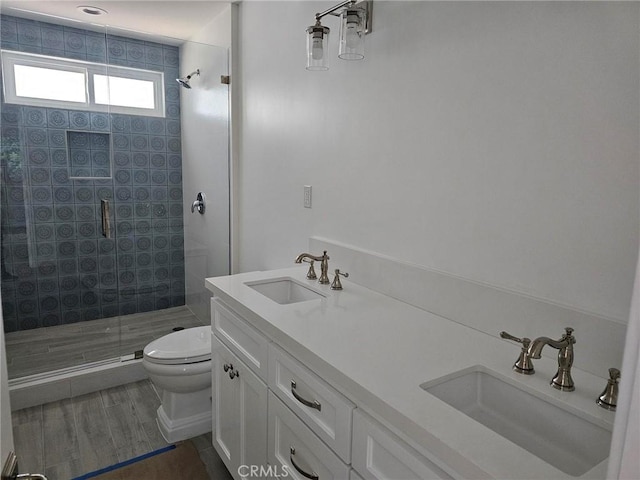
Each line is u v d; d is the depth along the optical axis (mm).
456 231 1408
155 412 2369
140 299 3430
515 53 1198
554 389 975
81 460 1957
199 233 3365
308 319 1376
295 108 2227
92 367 2627
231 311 1646
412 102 1534
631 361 396
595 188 1045
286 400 1271
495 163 1271
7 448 616
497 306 1260
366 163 1770
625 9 971
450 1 1374
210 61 2973
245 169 2822
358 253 1805
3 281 2967
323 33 1624
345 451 1018
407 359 1095
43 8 2852
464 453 730
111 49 3084
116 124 3186
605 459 774
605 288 1040
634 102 965
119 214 3287
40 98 2926
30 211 2994
